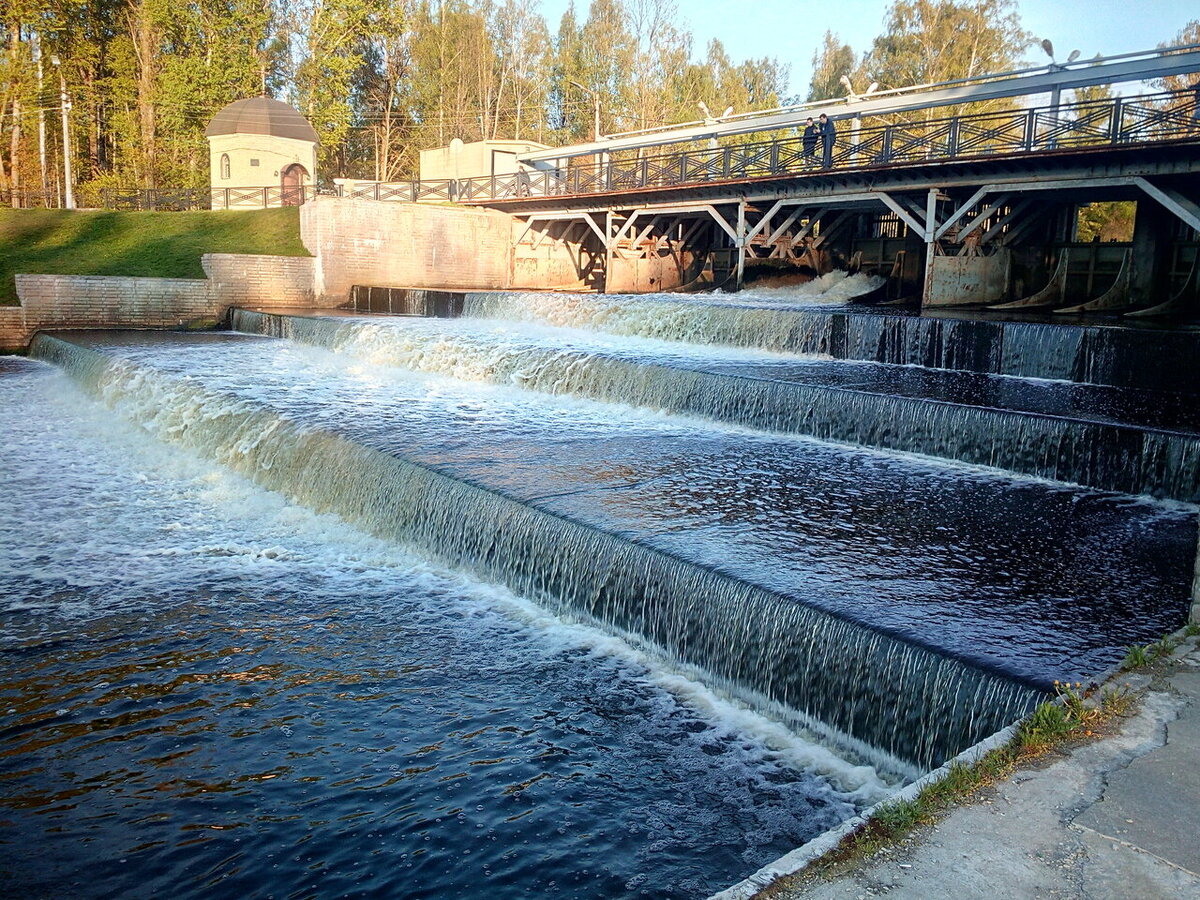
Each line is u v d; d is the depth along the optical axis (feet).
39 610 31.55
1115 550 30.14
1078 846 13.00
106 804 21.07
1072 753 15.47
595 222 110.32
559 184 121.90
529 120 219.41
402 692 26.23
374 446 41.50
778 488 36.63
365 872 18.89
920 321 57.47
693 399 50.57
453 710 25.29
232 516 42.16
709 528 31.24
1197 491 34.55
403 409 51.62
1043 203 80.18
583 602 30.48
